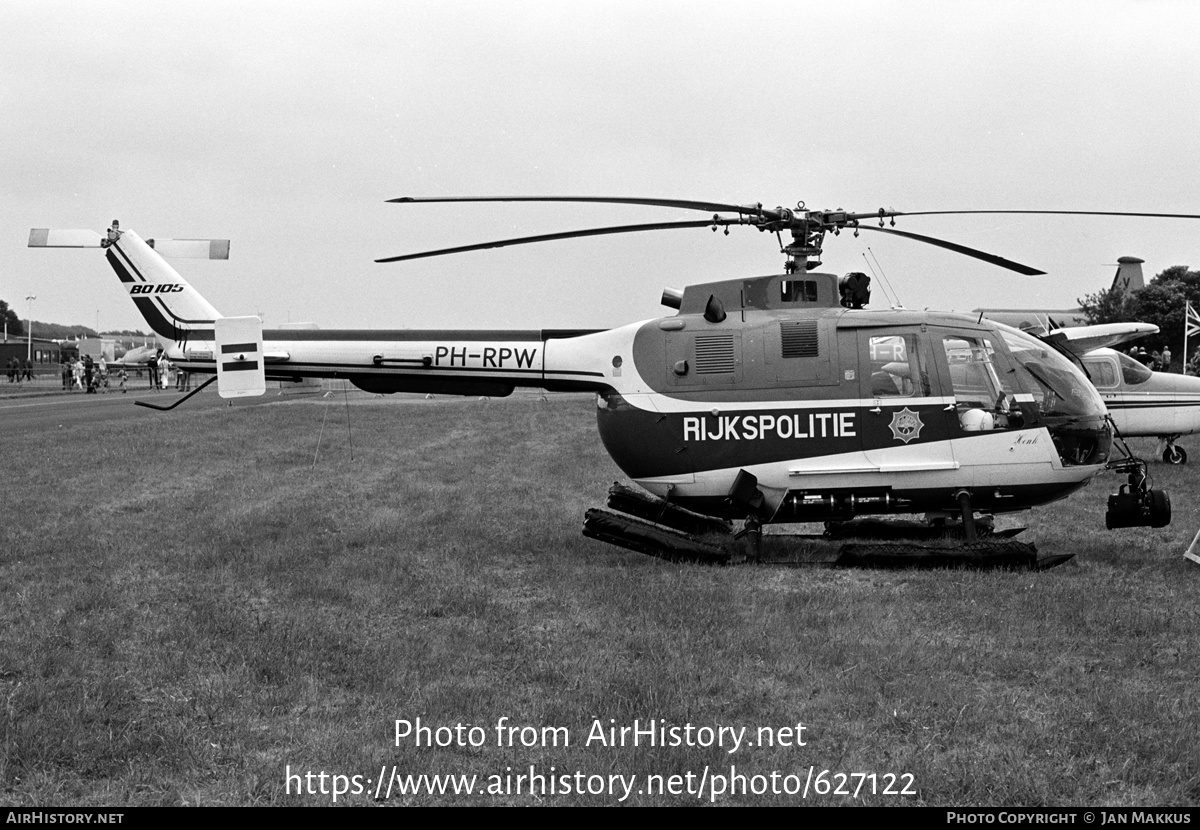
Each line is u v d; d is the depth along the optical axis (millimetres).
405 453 22906
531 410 39938
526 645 7680
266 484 17297
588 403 45719
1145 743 5766
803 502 10820
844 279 11219
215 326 12438
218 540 11852
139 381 85125
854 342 10688
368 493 16203
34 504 14664
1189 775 5422
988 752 5738
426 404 45469
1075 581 9477
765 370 10734
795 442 10672
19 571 10203
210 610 8586
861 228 10648
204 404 45938
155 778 5480
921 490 10656
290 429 29953
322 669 7109
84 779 5492
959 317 10789
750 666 7180
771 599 8922
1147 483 10953
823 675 6957
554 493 16141
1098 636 7797
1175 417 18625
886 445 10578
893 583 9664
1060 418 10562
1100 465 10758
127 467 19656
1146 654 7312
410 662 7258
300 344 12430
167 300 14000
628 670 7055
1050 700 6484
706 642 7621
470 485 17219
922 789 5336
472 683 6844
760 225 10523
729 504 11000
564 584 9609
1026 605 8586
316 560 10688
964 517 10578
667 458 10945
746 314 10969
